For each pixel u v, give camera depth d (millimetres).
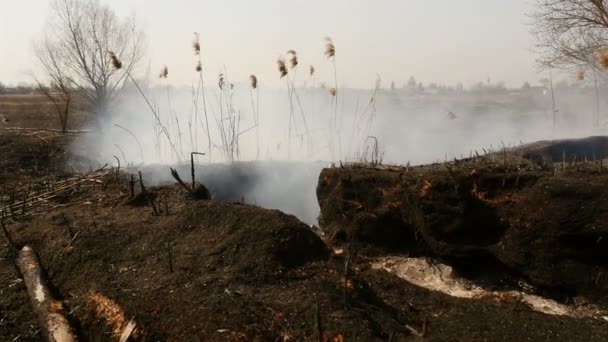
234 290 3990
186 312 3750
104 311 3980
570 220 4117
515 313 3787
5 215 6512
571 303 4152
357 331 3346
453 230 4801
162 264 4625
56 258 5020
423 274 5113
